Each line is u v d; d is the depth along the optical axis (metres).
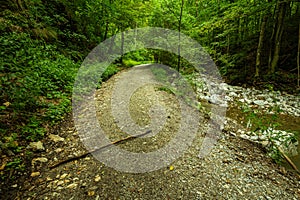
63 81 5.67
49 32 7.78
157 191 2.51
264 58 10.77
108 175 2.70
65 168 2.81
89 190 2.43
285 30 10.46
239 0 8.69
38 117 3.84
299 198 2.79
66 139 3.53
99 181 2.58
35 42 6.44
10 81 4.08
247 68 10.78
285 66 10.38
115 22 12.81
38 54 5.93
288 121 6.04
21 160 2.82
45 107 4.24
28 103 3.94
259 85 9.58
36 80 4.84
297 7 10.55
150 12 11.23
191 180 2.78
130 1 12.10
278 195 2.79
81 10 10.41
